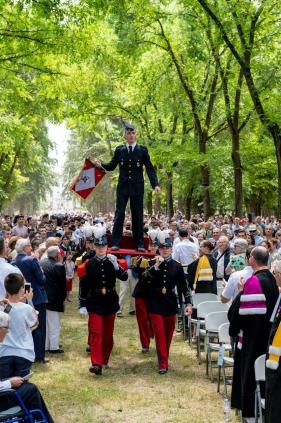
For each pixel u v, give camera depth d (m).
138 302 10.09
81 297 8.97
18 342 6.36
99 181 9.42
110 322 9.02
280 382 4.89
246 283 6.19
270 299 6.12
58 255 10.16
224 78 20.86
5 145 22.27
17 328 6.38
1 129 18.41
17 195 55.47
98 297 8.85
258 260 6.31
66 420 6.76
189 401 7.46
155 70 24.44
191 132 30.42
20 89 16.83
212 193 37.06
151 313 8.94
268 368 5.01
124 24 19.03
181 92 24.62
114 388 8.01
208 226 17.98
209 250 10.93
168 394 7.75
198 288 10.82
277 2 18.14
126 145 9.29
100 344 8.72
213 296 10.33
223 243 11.59
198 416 6.88
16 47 14.64
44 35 14.34
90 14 14.16
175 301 9.08
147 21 20.97
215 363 9.33
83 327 12.14
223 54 22.58
